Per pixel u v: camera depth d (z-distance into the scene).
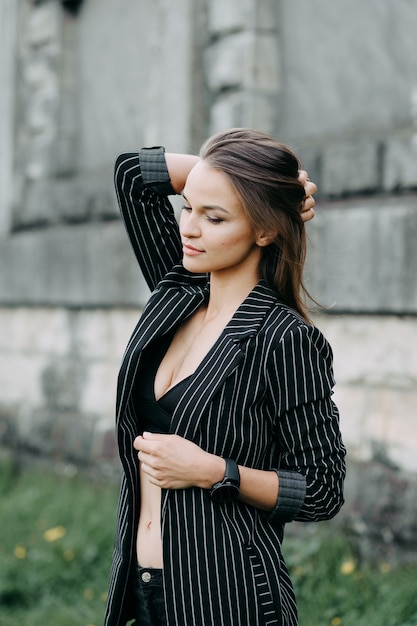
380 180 5.30
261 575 2.45
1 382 8.48
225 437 2.47
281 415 2.48
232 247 2.53
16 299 8.20
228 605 2.42
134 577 2.65
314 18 5.96
